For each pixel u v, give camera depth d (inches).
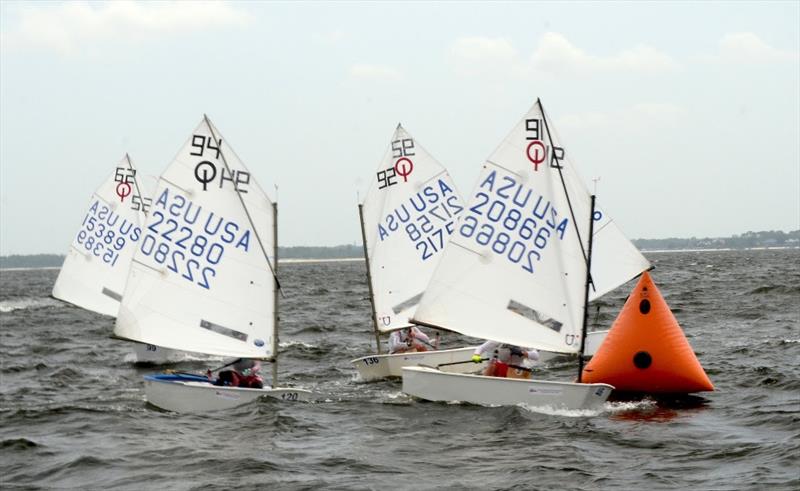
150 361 2522.1
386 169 2265.0
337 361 2464.3
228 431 1459.2
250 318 1695.4
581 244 1652.3
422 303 1733.5
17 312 4955.7
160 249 1706.4
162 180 1706.4
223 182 1692.9
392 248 2267.5
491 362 1724.9
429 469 1227.2
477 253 1701.5
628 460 1248.8
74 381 2164.1
